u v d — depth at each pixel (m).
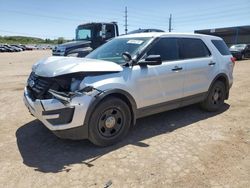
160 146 3.98
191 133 4.51
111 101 3.81
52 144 4.03
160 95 4.47
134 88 4.05
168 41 4.70
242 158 3.61
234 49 22.05
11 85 8.81
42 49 75.50
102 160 3.54
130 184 3.00
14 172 3.23
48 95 3.59
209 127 4.80
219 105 5.77
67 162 3.48
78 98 3.50
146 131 4.59
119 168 3.33
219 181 3.07
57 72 3.54
